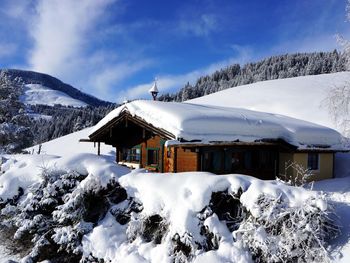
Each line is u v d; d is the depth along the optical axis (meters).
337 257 7.23
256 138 15.36
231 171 15.77
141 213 9.33
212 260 7.64
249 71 131.62
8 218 11.21
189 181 9.06
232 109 20.64
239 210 8.52
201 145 13.48
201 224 8.30
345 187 14.91
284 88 51.47
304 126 18.17
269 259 7.54
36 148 47.50
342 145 18.64
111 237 9.45
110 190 10.48
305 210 7.74
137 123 15.61
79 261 9.51
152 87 19.48
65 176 10.93
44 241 10.07
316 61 105.50
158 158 16.28
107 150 40.09
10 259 10.47
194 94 123.00
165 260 8.06
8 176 11.68
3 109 29.17
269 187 8.32
